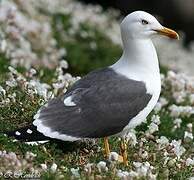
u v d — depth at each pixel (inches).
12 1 1152.2
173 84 810.8
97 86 559.2
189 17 1560.0
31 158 531.5
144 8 1549.0
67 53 1135.6
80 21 1251.2
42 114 542.6
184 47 1465.3
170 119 731.4
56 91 672.4
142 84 567.8
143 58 579.2
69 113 545.3
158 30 593.3
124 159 565.9
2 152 531.5
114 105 554.3
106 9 1546.5
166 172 549.0
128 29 586.2
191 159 602.9
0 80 688.4
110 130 555.5
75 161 559.8
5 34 952.9
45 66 914.7
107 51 1185.4
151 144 618.8
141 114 567.8
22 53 903.7
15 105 615.5
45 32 1080.8
